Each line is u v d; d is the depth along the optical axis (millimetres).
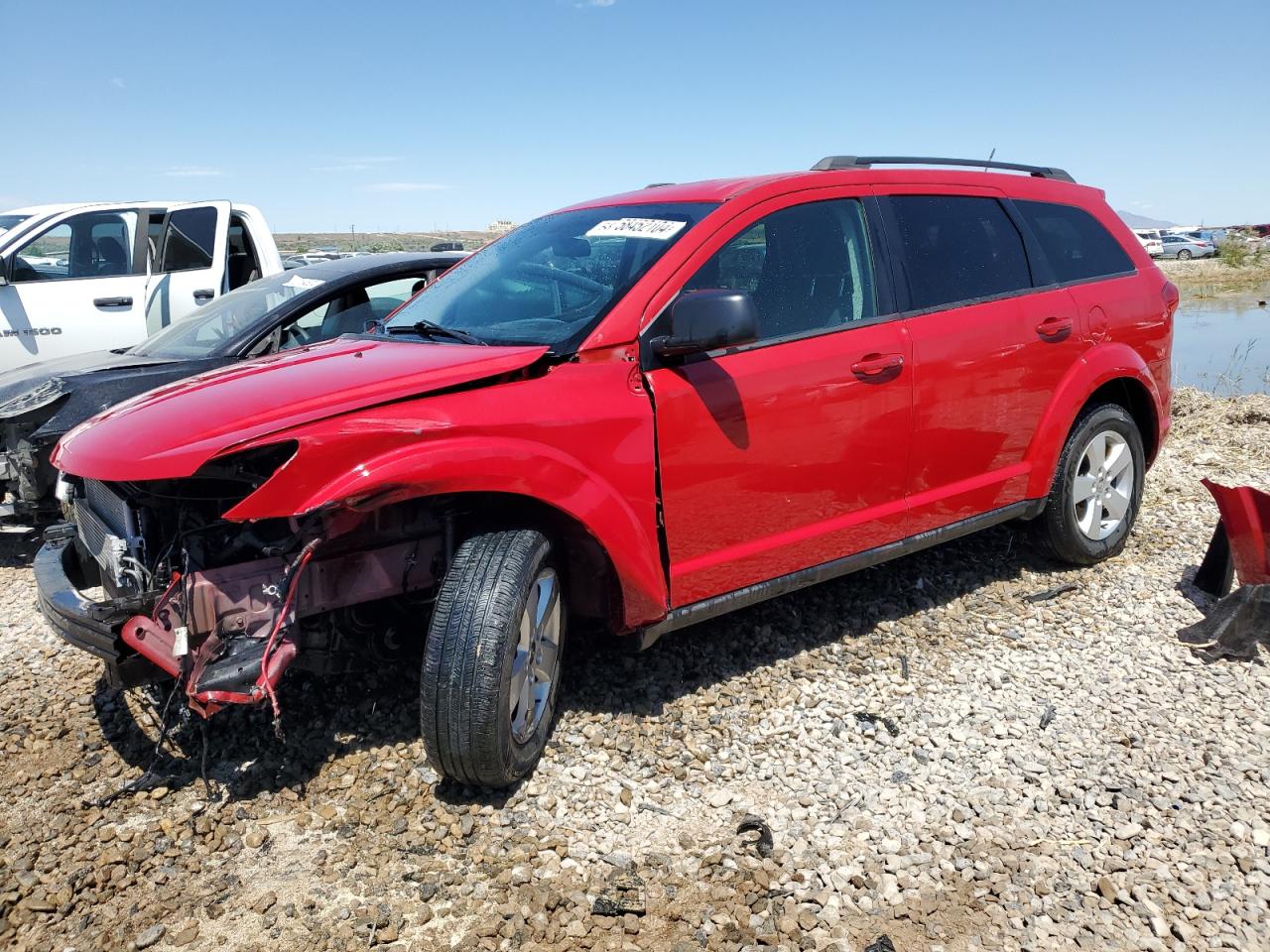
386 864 2818
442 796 3129
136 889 2732
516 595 2971
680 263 3504
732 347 3551
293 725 3533
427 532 3193
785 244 3785
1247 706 3629
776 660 3992
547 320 3490
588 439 3166
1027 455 4508
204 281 8453
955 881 2740
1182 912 2611
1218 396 9891
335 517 2854
